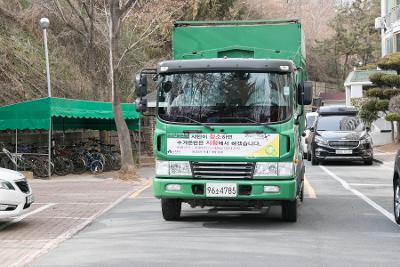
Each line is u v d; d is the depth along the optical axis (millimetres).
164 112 11891
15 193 11547
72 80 31922
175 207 12852
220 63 11844
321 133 29531
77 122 28234
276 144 11500
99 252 9766
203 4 46312
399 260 9102
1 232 11625
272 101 11656
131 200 16812
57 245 10391
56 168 23922
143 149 34375
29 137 27062
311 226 12242
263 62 11797
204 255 9445
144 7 35875
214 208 14961
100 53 34094
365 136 28984
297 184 12469
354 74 52969
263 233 11406
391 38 46688
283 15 72938
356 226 12227
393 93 34500
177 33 14953
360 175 24000
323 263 8891
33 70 29203
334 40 77562
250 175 11539
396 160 12617
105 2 31234
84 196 17578
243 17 51969
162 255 9469
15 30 30328
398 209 12430
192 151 11672
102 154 25984
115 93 23031
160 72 11992
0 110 22578
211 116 11680
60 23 33500
